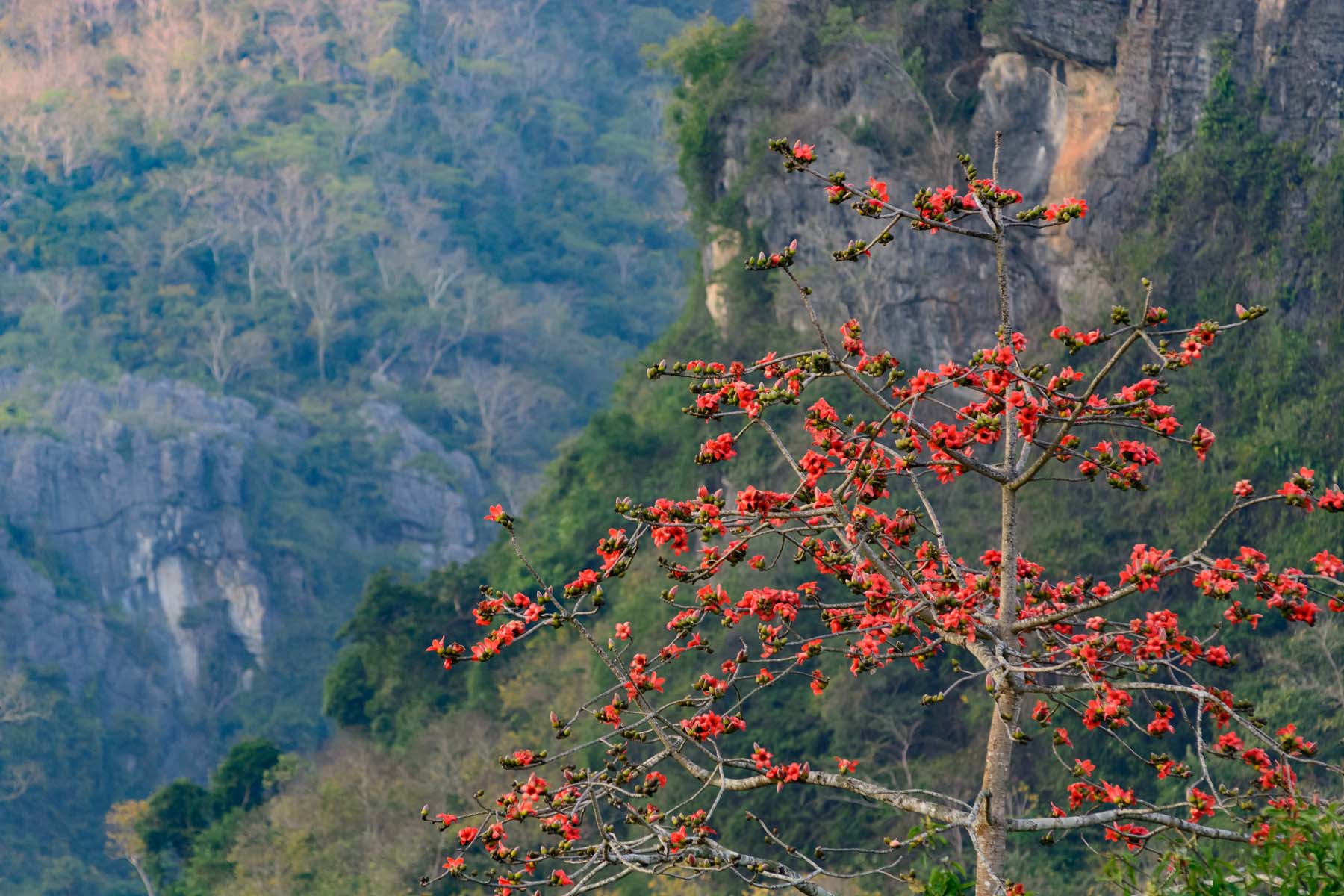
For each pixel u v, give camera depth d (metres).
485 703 53.12
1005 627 8.59
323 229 141.38
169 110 148.50
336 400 132.75
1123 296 42.59
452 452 133.88
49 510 115.50
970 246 46.53
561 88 178.75
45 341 127.81
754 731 39.12
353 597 123.19
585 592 8.74
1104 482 38.59
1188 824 8.23
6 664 107.81
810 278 49.22
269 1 161.50
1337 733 29.02
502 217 161.00
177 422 120.50
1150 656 8.27
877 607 8.70
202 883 50.84
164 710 114.12
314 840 46.38
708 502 8.90
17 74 146.50
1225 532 36.84
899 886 29.41
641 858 8.17
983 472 8.65
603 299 156.62
